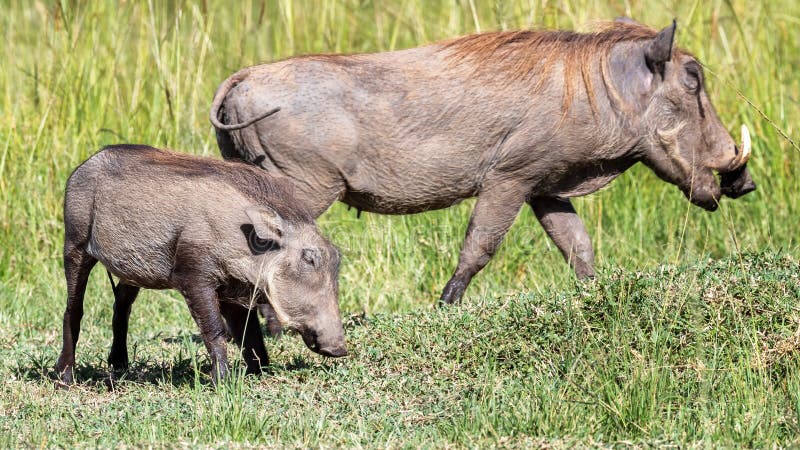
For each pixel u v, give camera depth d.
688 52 23.38
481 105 21.98
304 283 18.23
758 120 30.78
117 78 33.84
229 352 21.88
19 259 29.44
